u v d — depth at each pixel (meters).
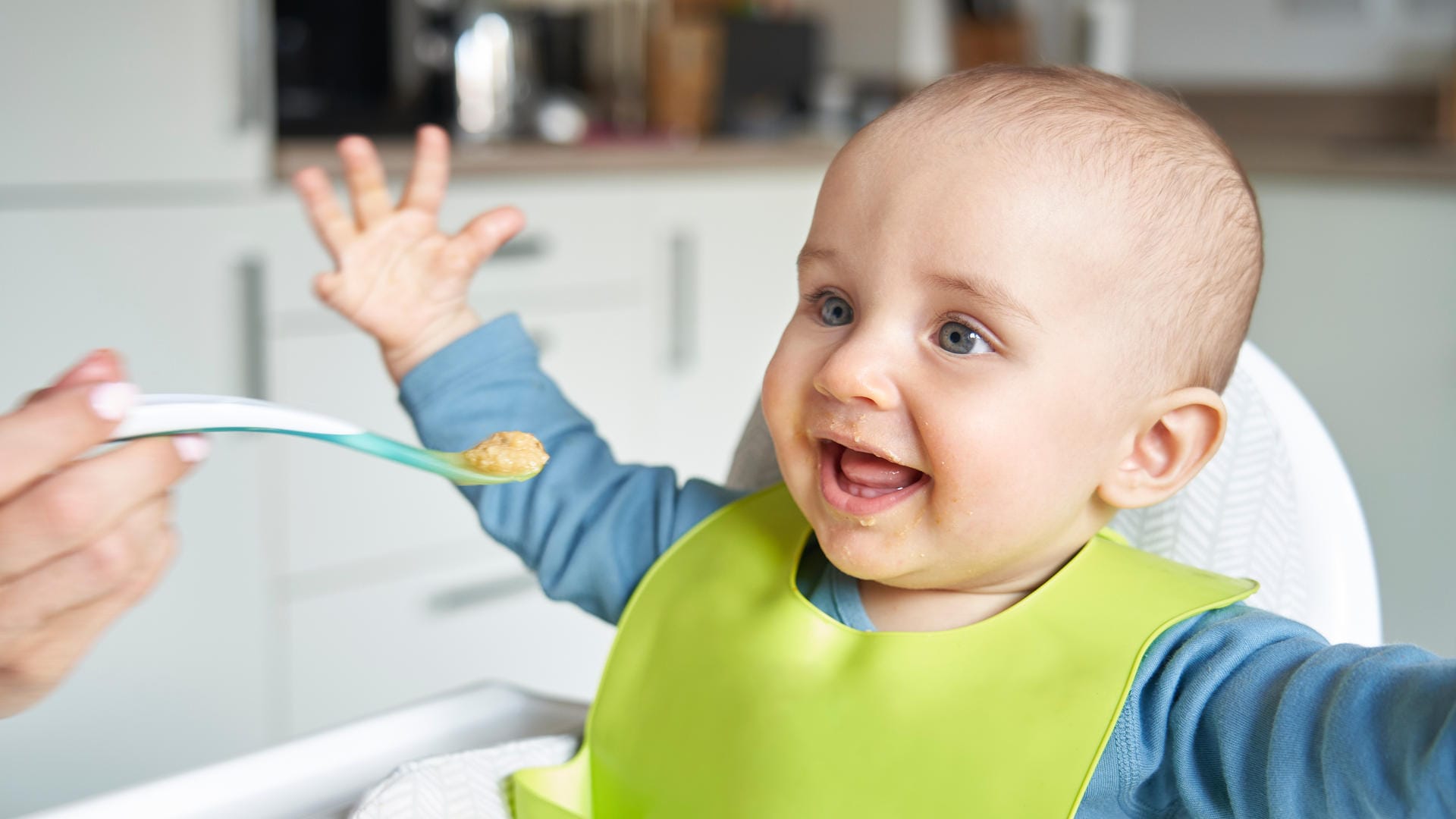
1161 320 0.63
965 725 0.58
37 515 0.47
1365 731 0.48
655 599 0.70
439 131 0.80
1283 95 2.59
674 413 2.12
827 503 0.63
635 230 2.01
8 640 0.50
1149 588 0.61
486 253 0.80
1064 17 2.84
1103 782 0.57
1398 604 1.97
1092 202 0.61
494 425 0.78
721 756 0.62
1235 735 0.54
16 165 1.48
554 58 2.46
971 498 0.60
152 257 1.57
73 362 1.54
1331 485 0.76
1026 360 0.60
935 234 0.60
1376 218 1.93
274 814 0.62
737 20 2.45
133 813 0.61
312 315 1.69
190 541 1.62
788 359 0.65
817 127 2.52
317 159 1.73
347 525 1.75
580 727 0.72
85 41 1.50
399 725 0.70
